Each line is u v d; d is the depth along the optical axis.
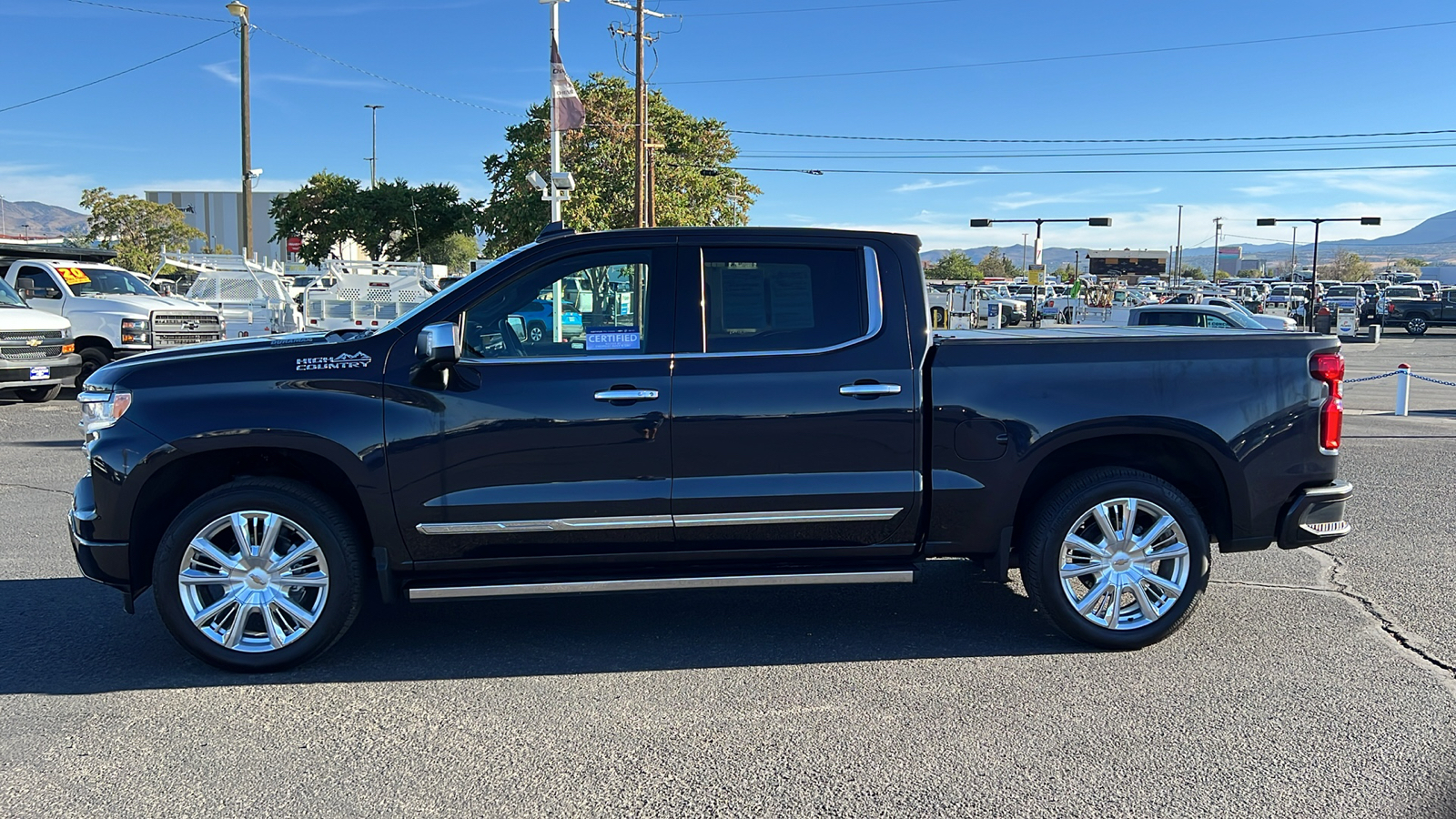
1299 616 5.45
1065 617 4.88
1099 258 131.62
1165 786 3.59
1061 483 4.93
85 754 3.86
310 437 4.55
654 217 39.97
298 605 4.68
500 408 4.60
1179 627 5.15
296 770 3.74
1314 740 3.95
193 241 62.59
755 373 4.68
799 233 4.82
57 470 9.90
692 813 3.42
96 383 4.68
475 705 4.32
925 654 4.91
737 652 4.97
